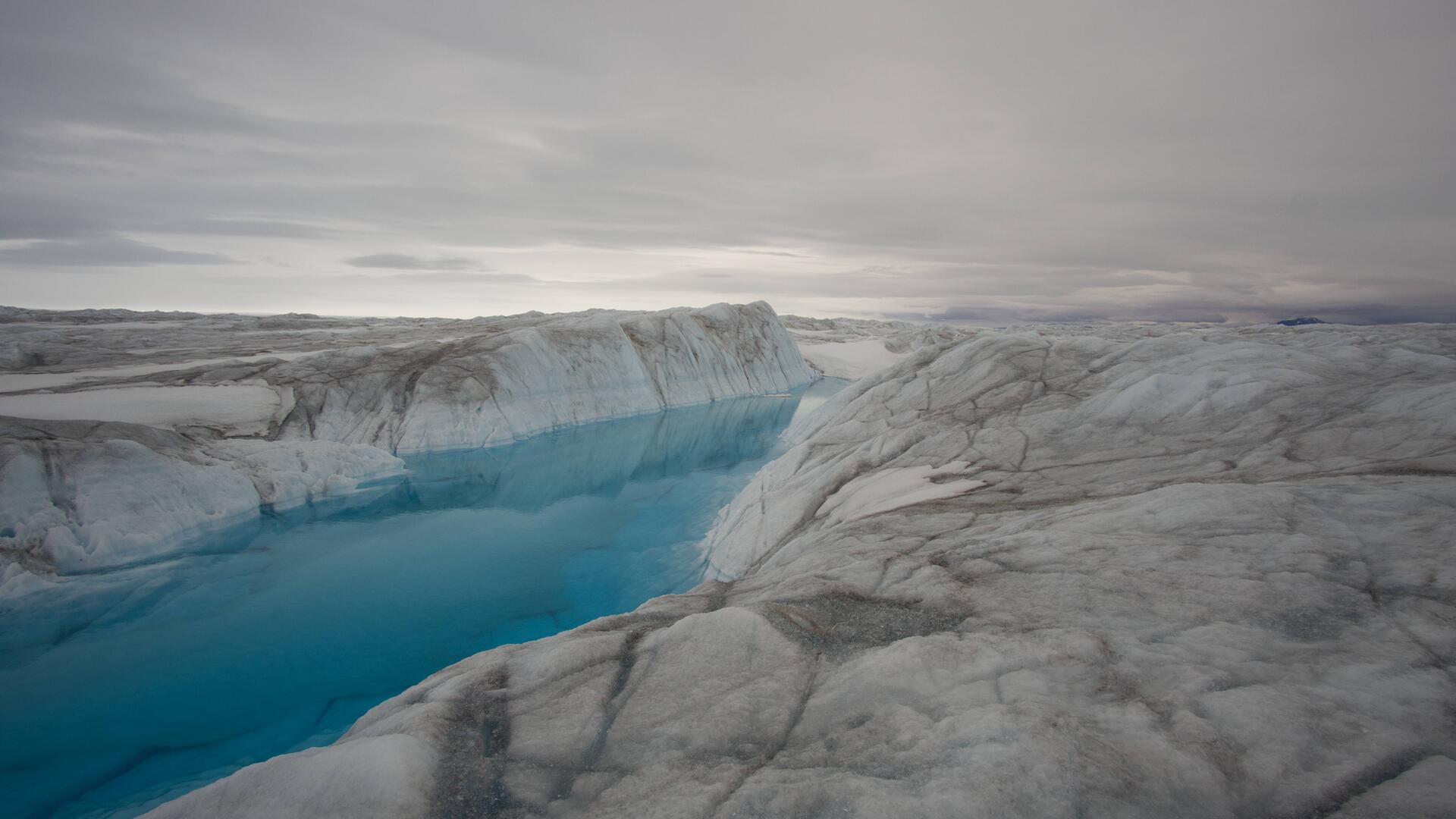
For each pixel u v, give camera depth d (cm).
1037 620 417
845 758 312
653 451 2388
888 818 270
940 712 333
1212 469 713
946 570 520
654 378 3297
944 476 902
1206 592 415
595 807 305
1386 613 365
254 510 1463
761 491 1288
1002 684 349
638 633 475
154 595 1128
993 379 1283
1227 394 916
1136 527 527
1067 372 1238
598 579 1235
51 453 1216
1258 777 269
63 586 1073
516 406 2484
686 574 1165
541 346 2791
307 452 1722
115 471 1262
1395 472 576
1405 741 274
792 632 443
